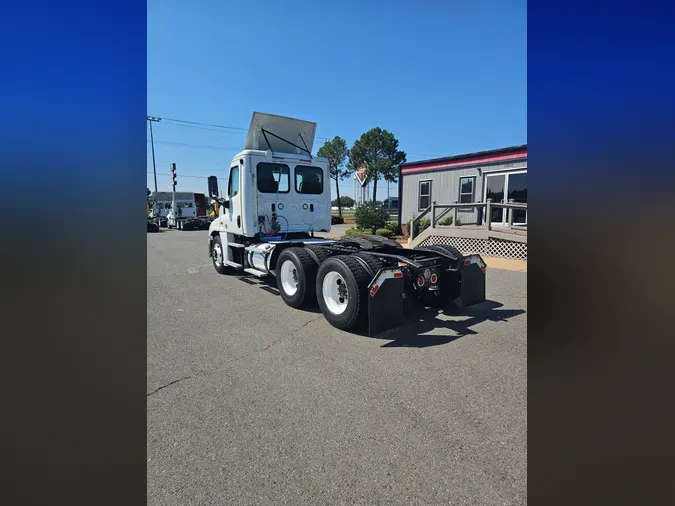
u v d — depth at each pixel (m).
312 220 7.17
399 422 2.61
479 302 5.29
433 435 2.46
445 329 4.52
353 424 2.59
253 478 2.09
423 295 5.52
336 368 3.45
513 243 9.45
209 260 10.80
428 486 2.03
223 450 2.32
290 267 5.62
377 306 4.12
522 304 5.65
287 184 6.86
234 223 7.09
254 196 6.53
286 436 2.46
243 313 5.27
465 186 14.30
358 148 44.22
